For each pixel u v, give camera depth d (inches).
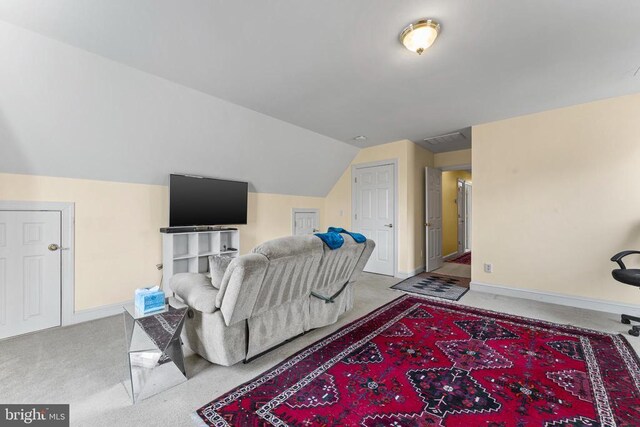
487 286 152.6
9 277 97.3
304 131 166.7
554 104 128.6
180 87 110.6
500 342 94.2
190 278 87.3
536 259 138.6
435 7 69.1
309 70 99.0
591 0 66.2
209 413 60.8
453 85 110.1
